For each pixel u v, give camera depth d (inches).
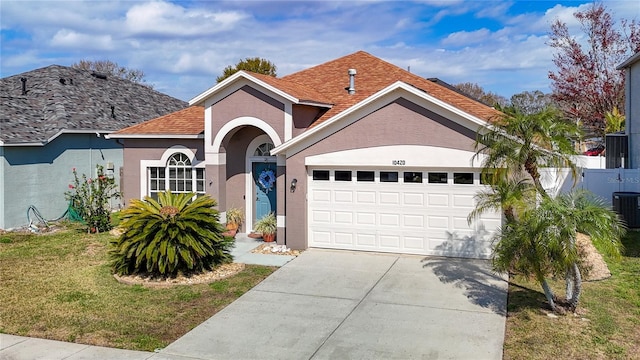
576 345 320.8
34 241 653.3
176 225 471.8
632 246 551.5
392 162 547.2
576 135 406.3
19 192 743.7
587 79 1143.0
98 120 903.7
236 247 605.0
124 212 486.9
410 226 553.6
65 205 823.1
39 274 498.3
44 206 784.9
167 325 369.7
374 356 314.7
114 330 360.5
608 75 1142.3
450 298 417.1
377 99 544.1
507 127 402.0
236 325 368.8
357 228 574.6
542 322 358.3
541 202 364.5
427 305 402.6
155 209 490.3
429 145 531.8
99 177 733.3
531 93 1590.8
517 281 455.2
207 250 486.3
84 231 719.7
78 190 757.3
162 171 725.3
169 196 514.3
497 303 402.0
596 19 1138.7
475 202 524.7
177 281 469.4
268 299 423.5
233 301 419.5
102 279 480.7
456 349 321.1
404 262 528.7
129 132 722.2
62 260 553.3
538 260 353.1
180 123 730.8
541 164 404.2
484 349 319.9
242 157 672.4
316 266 519.5
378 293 434.3
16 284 465.7
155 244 462.3
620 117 1039.0
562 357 306.2
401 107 539.5
